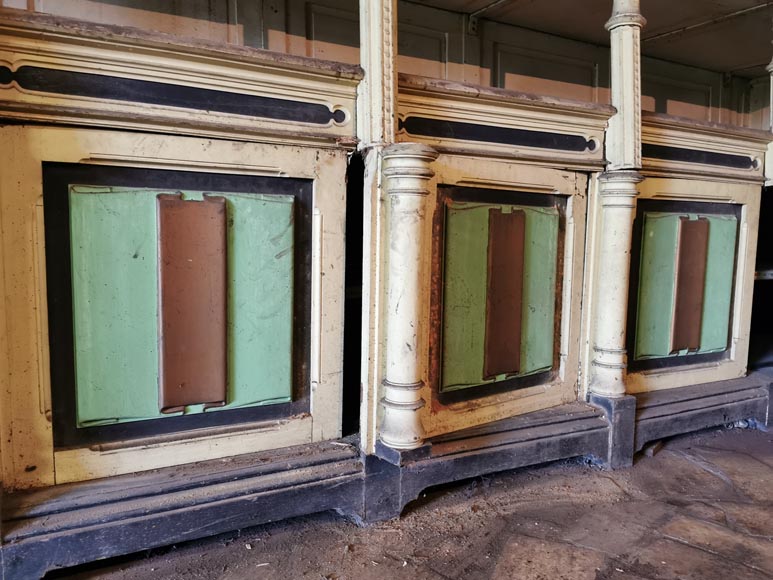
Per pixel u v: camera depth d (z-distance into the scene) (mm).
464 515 2145
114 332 1777
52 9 2516
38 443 1704
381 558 1859
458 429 2299
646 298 2793
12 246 1623
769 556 1892
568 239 2584
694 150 2824
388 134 1983
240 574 1760
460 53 3482
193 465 1892
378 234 2010
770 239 3789
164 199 1793
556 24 3617
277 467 1927
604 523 2102
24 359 1665
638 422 2650
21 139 1606
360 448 2076
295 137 1938
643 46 3973
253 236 1941
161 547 1876
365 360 2037
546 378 2615
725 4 3270
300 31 3023
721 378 3098
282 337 2027
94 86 1672
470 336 2312
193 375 1887
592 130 2541
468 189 2273
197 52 1745
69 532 1629
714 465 2625
